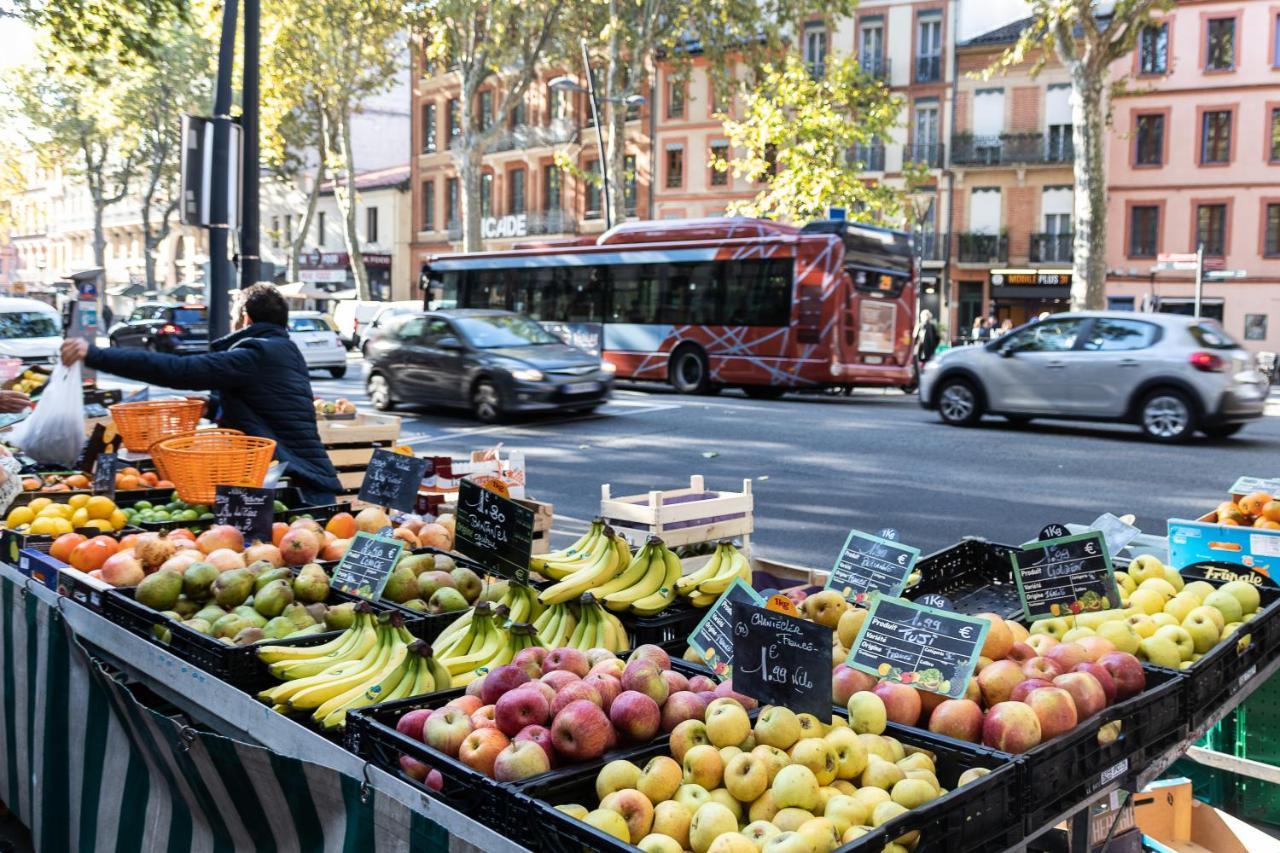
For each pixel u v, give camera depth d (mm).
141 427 6551
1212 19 41375
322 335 29938
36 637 4230
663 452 14750
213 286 11188
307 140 54000
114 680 3549
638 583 4168
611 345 24922
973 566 4879
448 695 3119
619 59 38750
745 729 2748
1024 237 44625
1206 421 15227
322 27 41906
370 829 2660
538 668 3176
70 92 63188
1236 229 41812
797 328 21984
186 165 11047
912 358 23016
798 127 32594
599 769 2705
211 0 28734
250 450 5742
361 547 4336
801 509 11062
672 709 2891
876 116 32156
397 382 19328
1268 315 41625
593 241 28656
